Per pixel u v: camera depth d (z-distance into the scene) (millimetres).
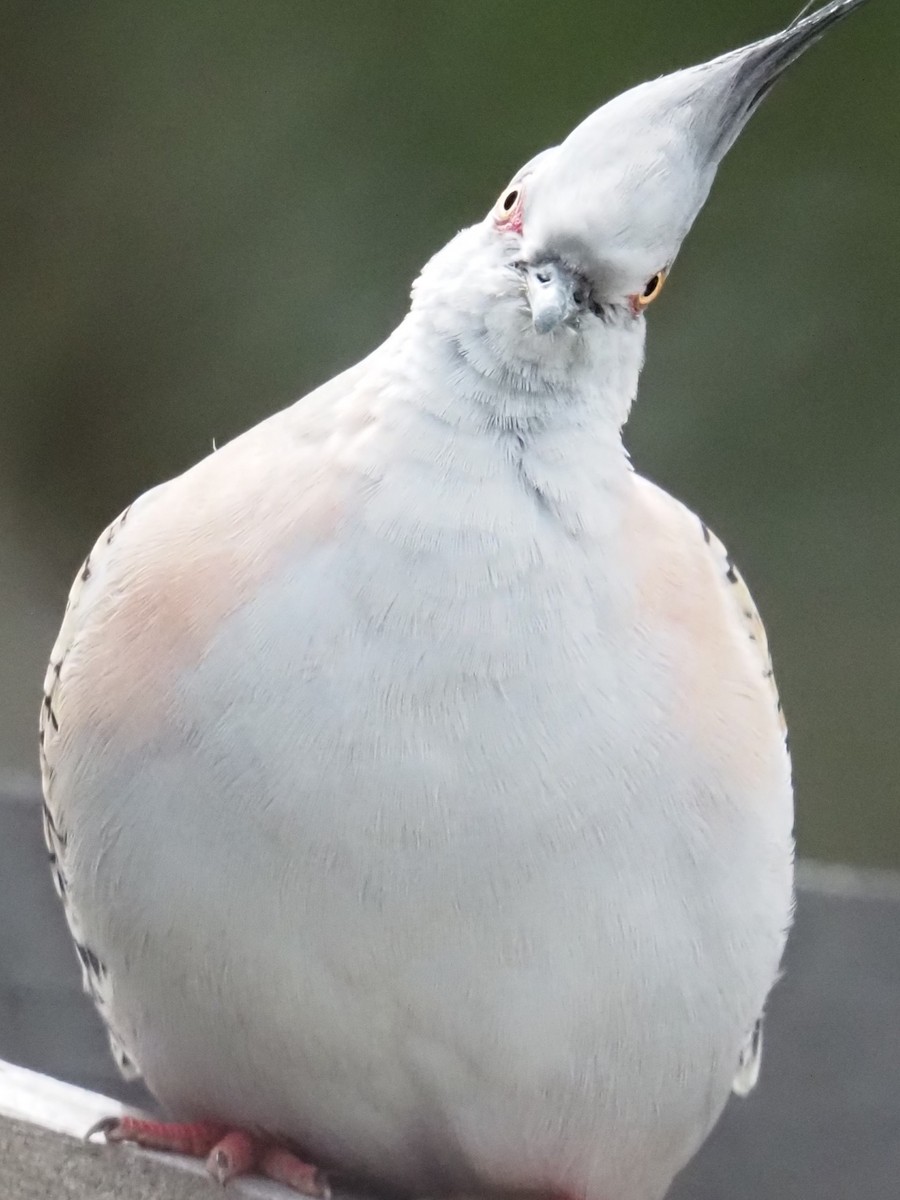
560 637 2760
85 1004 2932
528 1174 2824
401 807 2756
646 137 2770
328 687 2756
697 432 3795
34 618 3775
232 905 2770
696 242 3863
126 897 2781
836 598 3730
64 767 2787
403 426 2764
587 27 3875
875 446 3775
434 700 2756
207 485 2779
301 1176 2818
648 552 2775
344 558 2758
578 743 2760
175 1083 2820
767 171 3906
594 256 2766
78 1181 2807
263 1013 2785
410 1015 2777
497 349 2764
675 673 2771
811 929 2957
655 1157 2824
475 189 3865
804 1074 2930
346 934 2768
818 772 3648
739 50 2781
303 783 2758
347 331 3865
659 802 2768
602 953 2771
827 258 3857
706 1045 2801
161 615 2770
